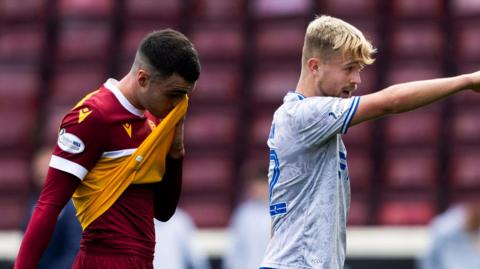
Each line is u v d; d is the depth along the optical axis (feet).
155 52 45.47
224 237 111.75
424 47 139.23
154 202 51.24
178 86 45.85
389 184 129.18
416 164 130.41
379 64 137.59
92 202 46.68
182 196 131.34
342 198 46.14
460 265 98.53
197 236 112.37
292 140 45.68
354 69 45.93
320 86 46.21
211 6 147.54
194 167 133.49
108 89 46.96
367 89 135.54
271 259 46.16
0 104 141.90
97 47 145.79
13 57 146.30
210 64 142.51
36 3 150.30
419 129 132.57
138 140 46.70
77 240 71.46
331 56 45.60
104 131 45.85
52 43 147.13
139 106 46.83
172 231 87.97
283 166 46.24
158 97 46.06
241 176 132.16
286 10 144.87
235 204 130.11
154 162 47.19
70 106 140.97
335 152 45.55
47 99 141.79
